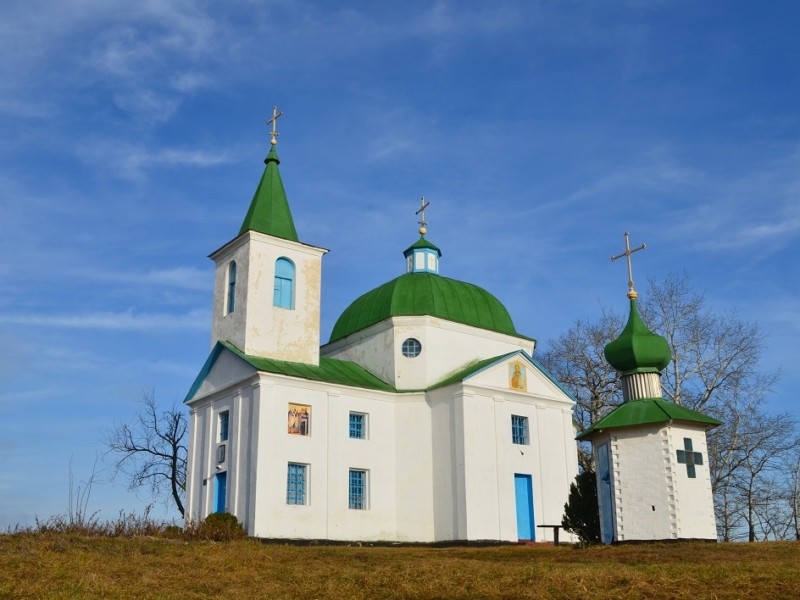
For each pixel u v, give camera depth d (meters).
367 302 44.81
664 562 20.80
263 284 39.16
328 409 37.62
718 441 48.22
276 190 41.69
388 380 41.38
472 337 43.41
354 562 22.53
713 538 25.08
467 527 36.62
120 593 17.05
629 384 27.98
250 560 22.03
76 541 23.64
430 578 18.31
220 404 38.19
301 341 39.66
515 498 39.06
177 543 24.95
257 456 34.53
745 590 15.55
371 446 38.88
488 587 17.02
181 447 51.31
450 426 38.69
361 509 37.75
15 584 17.28
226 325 39.59
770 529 48.00
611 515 26.03
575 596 15.84
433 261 47.00
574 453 42.34
